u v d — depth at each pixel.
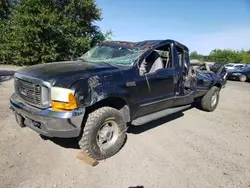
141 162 3.63
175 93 4.96
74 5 22.12
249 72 17.94
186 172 3.42
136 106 4.06
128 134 4.72
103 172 3.30
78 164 3.46
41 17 18.25
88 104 3.25
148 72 4.36
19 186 2.89
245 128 5.59
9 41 19.73
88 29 24.64
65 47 20.81
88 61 4.43
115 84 3.60
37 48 19.28
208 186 3.12
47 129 3.17
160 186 3.06
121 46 4.73
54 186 2.93
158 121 5.70
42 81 3.18
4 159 3.45
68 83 3.12
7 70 15.16
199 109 7.18
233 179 3.32
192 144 4.44
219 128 5.48
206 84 6.34
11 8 23.39
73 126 3.14
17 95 3.82
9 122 4.84
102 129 3.62
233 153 4.15
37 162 3.44
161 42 4.70
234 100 9.25
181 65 5.34
